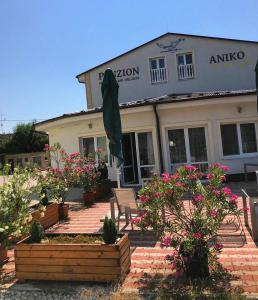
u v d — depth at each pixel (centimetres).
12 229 650
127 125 1609
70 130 1727
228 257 616
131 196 805
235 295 464
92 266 538
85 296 493
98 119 1644
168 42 2198
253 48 2144
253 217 706
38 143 4738
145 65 2227
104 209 1142
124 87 2253
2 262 653
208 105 1544
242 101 1515
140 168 1617
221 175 534
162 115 1569
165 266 592
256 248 660
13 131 4841
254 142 1585
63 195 1052
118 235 588
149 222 537
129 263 582
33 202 946
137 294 488
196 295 471
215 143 1552
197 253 525
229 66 2148
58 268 550
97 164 1614
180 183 530
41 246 555
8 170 745
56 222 977
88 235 617
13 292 520
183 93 2136
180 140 1587
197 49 2167
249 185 1412
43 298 495
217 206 521
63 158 1275
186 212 543
